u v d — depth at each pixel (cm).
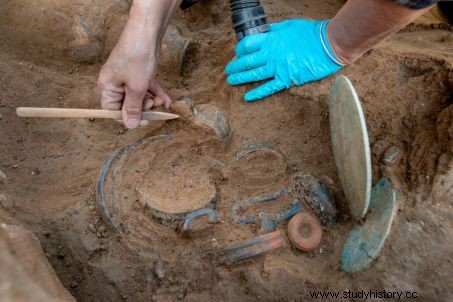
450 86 157
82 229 141
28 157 167
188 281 138
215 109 170
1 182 150
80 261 137
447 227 133
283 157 162
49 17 194
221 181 160
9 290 79
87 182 158
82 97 191
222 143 165
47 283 91
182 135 164
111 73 135
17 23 197
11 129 173
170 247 141
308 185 148
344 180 147
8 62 195
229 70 185
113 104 143
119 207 143
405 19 114
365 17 126
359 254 135
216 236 143
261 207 150
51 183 161
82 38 197
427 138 152
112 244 140
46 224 141
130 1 209
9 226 102
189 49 207
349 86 135
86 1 197
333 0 275
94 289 135
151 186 150
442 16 238
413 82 165
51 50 200
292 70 169
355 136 132
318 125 172
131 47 133
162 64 200
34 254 98
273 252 140
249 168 160
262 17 180
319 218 146
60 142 174
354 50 150
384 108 165
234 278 137
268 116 177
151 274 137
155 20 138
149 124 173
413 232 133
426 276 129
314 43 164
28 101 186
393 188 142
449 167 140
